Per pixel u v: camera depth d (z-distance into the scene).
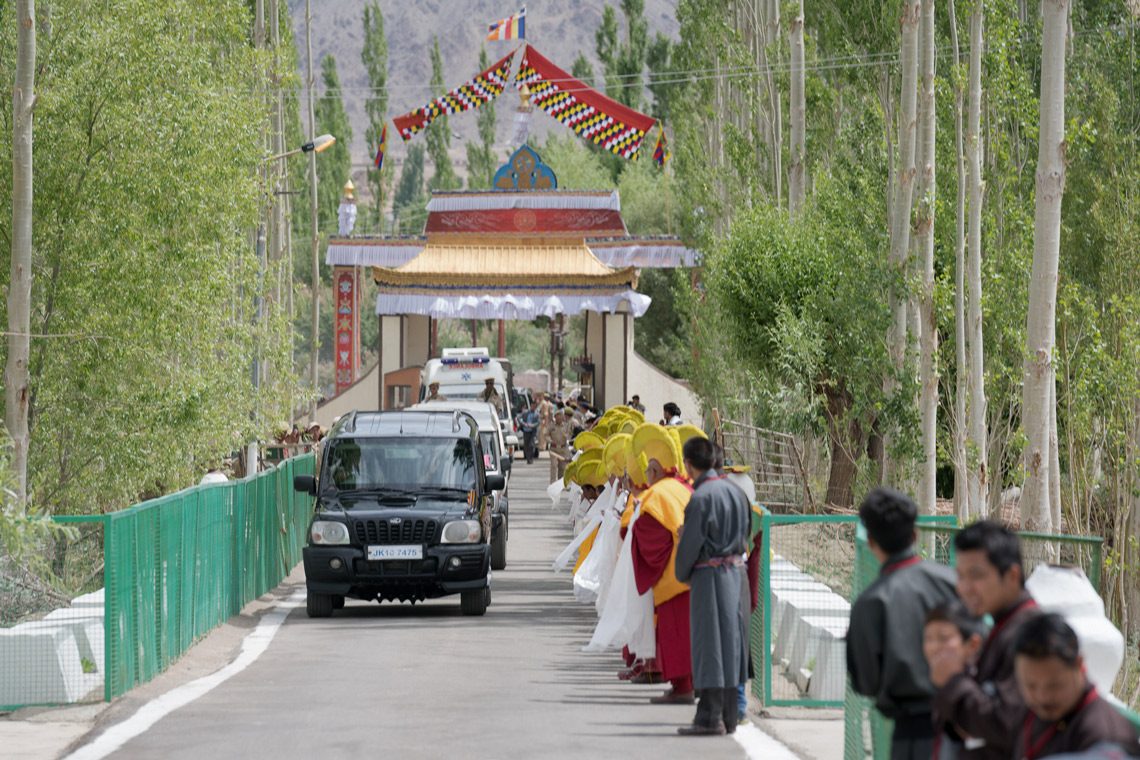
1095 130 32.50
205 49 35.12
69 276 32.94
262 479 32.34
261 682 19.53
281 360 41.41
